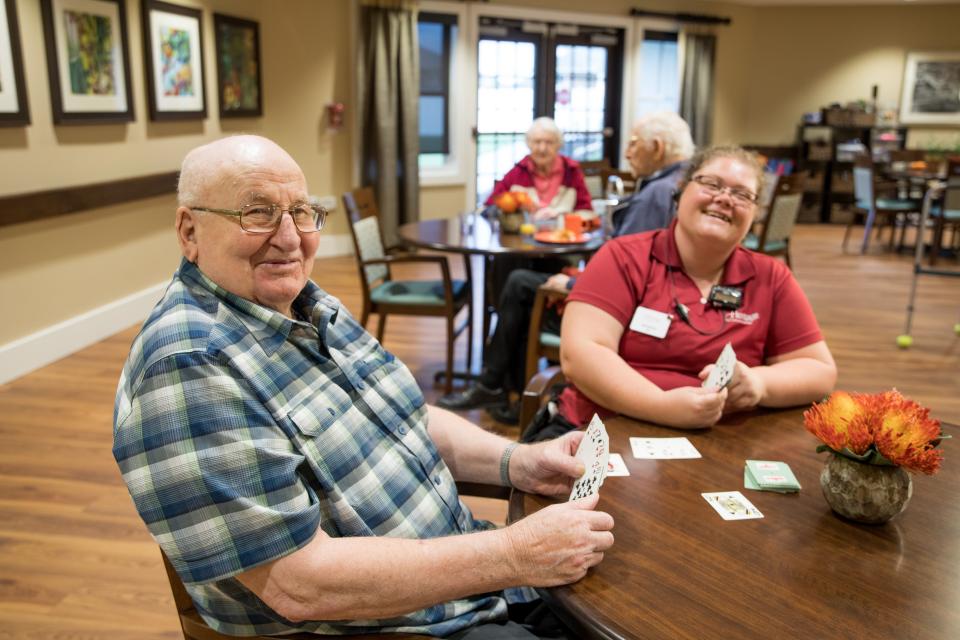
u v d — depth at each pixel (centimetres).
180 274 110
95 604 201
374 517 112
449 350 355
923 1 947
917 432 107
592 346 168
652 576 101
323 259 686
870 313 529
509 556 100
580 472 124
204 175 106
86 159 421
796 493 124
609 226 362
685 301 175
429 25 713
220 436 95
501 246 336
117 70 439
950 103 970
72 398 347
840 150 964
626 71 850
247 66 602
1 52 347
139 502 94
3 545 227
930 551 107
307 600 96
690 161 182
